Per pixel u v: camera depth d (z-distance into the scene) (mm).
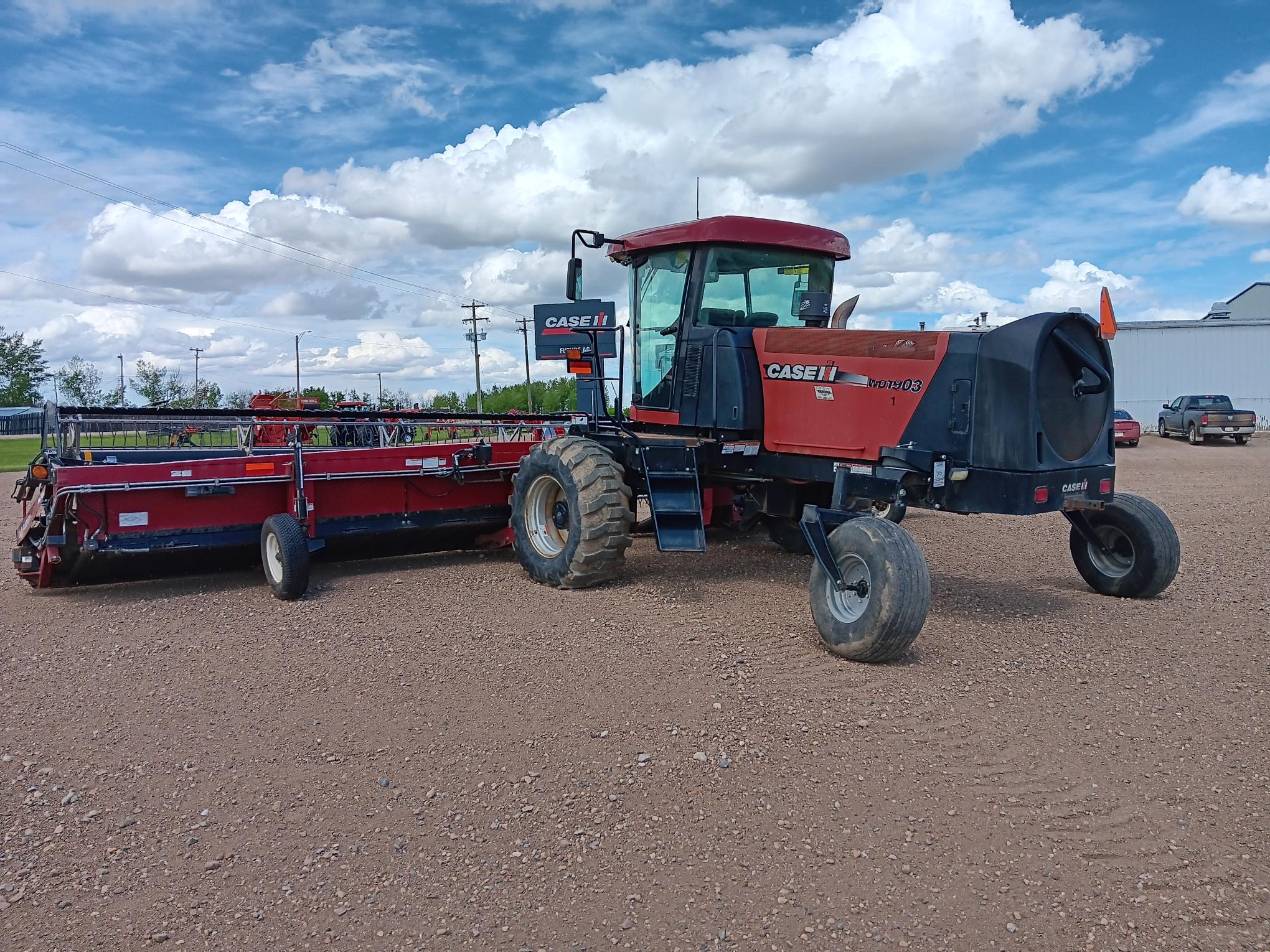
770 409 6414
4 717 4406
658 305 7184
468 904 2869
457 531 8305
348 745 3994
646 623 5691
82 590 7180
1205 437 29000
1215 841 3172
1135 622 5832
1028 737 4012
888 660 4945
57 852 3197
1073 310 5324
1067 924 2730
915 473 5586
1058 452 5375
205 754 3945
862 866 3037
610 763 3764
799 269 7203
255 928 2770
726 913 2801
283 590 6504
